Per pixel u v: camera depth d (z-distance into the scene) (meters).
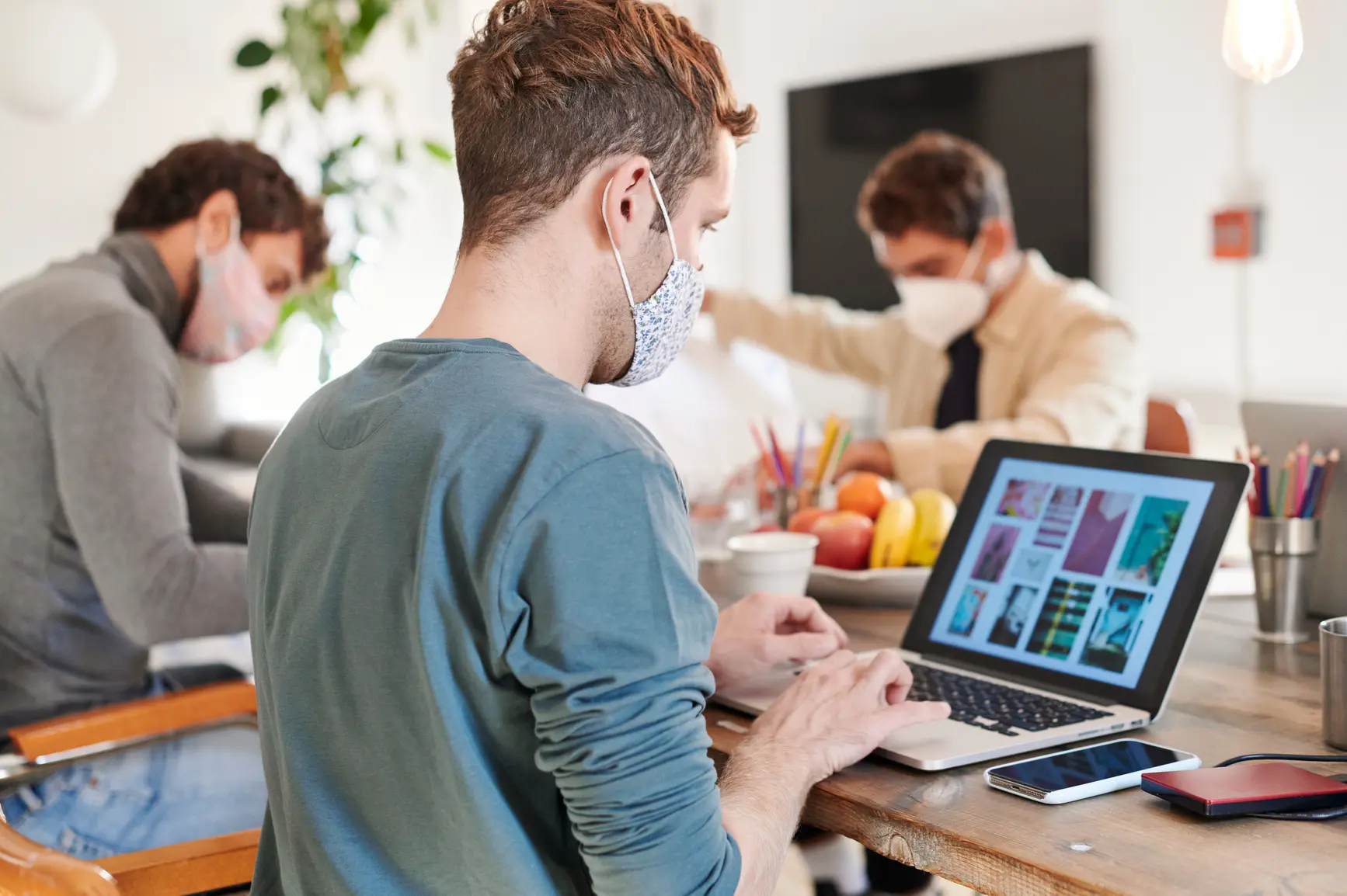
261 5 3.23
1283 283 3.34
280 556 0.87
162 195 2.03
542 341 0.87
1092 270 3.73
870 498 1.65
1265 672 1.20
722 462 2.40
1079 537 1.21
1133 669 1.09
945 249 2.59
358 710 0.81
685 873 0.74
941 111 4.00
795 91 4.39
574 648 0.73
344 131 3.46
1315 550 1.30
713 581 1.66
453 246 3.71
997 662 1.21
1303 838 0.80
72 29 2.64
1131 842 0.80
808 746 0.94
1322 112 3.22
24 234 2.93
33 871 0.93
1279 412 1.40
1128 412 2.38
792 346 2.99
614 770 0.73
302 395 3.19
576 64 0.86
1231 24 1.14
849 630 1.42
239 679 2.02
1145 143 3.60
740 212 4.67
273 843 1.00
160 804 1.54
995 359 2.66
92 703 1.85
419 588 0.75
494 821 0.76
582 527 0.73
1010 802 0.89
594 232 0.87
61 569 1.80
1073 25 3.72
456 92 0.91
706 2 4.67
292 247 2.15
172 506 1.82
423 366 0.84
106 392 1.77
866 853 2.18
